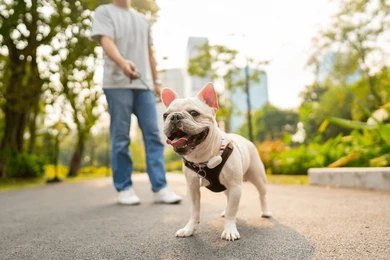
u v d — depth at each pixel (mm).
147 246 1296
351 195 2594
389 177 2773
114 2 2611
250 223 1633
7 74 7914
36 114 9945
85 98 9438
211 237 1385
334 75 12469
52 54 7543
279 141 7285
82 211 2301
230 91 11102
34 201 3186
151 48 2752
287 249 1166
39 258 1218
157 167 2545
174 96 1524
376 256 1068
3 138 8133
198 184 1453
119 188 2557
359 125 4281
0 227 1853
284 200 2414
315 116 14477
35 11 7145
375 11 9688
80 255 1229
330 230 1425
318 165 5086
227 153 1358
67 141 22156
